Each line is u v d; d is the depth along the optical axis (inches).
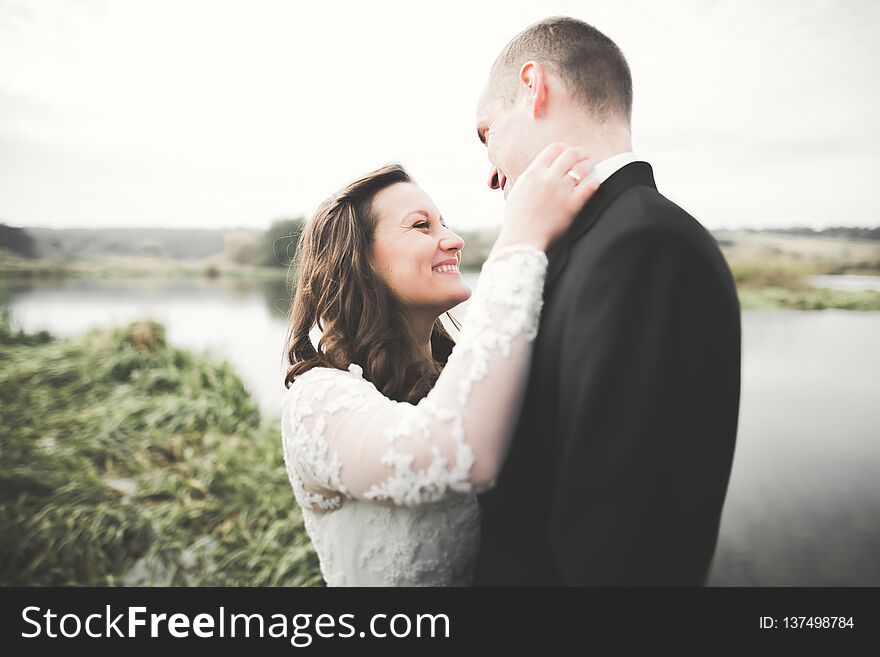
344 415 40.4
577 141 39.4
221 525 144.7
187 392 215.9
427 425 34.3
